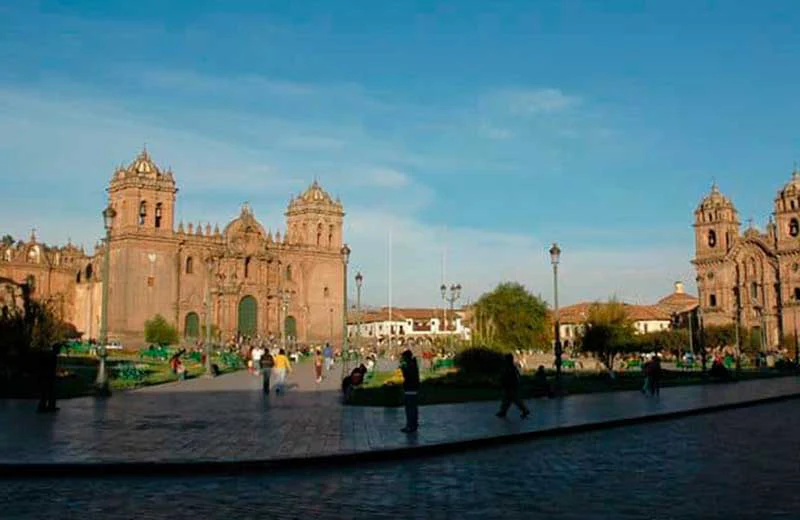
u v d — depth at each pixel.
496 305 114.50
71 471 18.05
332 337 155.00
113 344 115.06
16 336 44.41
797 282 144.62
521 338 113.94
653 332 138.88
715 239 159.88
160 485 16.78
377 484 16.84
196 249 135.75
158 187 131.25
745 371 83.00
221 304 137.75
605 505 14.40
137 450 20.34
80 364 70.94
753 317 151.25
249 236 144.00
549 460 20.38
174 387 49.03
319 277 154.75
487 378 49.19
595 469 18.73
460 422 28.05
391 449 20.81
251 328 142.75
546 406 35.56
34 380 44.97
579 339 83.88
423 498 15.23
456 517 13.54
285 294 138.38
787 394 44.38
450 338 107.00
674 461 19.86
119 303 127.12
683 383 56.75
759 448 22.16
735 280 156.12
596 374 69.19
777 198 148.75
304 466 19.22
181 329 132.12
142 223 130.62
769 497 14.92
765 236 150.62
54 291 145.88
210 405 34.88
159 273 130.50
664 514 13.58
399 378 49.28
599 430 27.72
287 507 14.45
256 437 23.25
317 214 156.38
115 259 129.75
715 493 15.38
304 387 49.34
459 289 105.94
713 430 27.41
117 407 33.44
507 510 14.06
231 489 16.30
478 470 18.77
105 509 14.30
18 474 17.88
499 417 29.94
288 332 149.12
